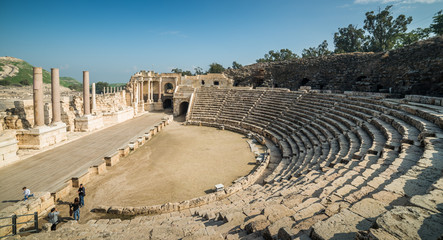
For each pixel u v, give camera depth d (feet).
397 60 118.42
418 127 46.62
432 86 96.89
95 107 126.93
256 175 61.77
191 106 164.35
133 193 54.85
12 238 30.86
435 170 25.77
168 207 46.24
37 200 45.62
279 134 97.81
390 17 185.06
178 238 25.14
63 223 43.70
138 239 25.86
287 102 124.47
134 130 114.62
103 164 67.21
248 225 22.75
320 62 163.73
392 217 15.64
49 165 66.64
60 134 87.35
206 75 205.26
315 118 92.02
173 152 86.28
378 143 46.11
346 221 17.60
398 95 95.96
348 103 89.25
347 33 226.79
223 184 59.72
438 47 99.50
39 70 78.54
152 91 209.26
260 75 197.16
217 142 101.14
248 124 121.08
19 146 78.43
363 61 138.21
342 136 65.05
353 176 31.68
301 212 22.21
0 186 53.72
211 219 32.58
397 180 24.20
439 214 15.83
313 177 40.14
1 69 414.62
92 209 48.34
